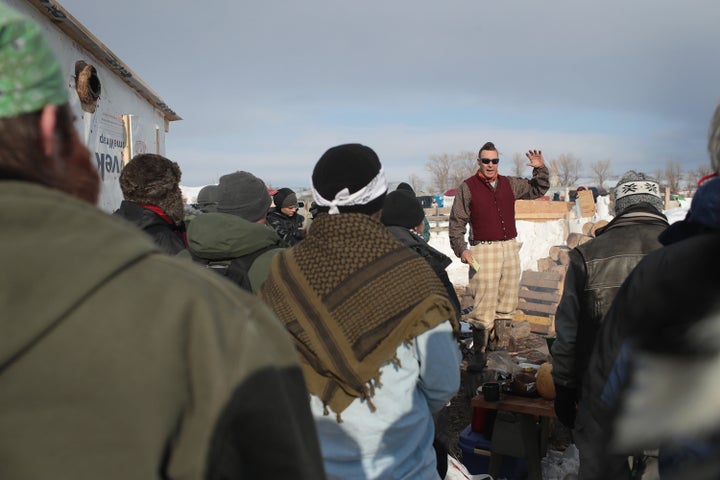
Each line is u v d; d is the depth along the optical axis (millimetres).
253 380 842
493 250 5715
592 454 1519
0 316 692
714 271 1135
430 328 1777
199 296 830
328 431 1812
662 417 1074
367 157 1935
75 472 716
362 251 1834
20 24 779
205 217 2688
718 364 1026
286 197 7051
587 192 12695
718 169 1331
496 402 3785
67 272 726
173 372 776
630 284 1372
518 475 3934
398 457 1839
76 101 4598
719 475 989
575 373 2943
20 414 706
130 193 3045
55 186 824
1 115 770
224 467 837
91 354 724
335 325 1779
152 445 750
